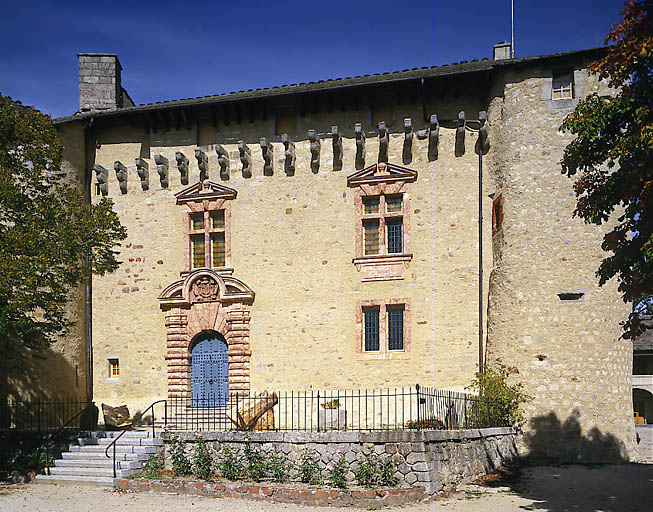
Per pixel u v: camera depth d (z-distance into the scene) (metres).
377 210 18.08
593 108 10.11
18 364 17.19
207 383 18.58
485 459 13.77
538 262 16.09
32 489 12.36
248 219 18.83
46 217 14.69
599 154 10.12
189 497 11.55
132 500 11.30
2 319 12.99
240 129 19.36
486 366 16.20
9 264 13.37
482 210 17.31
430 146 17.77
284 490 11.11
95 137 20.34
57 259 14.30
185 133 19.75
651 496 11.48
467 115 17.86
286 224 18.53
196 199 19.22
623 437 15.37
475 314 16.98
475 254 17.22
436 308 17.22
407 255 17.50
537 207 16.28
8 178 14.55
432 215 17.61
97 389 19.12
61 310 15.20
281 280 18.31
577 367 15.55
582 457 15.19
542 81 16.72
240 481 11.91
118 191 19.97
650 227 9.45
